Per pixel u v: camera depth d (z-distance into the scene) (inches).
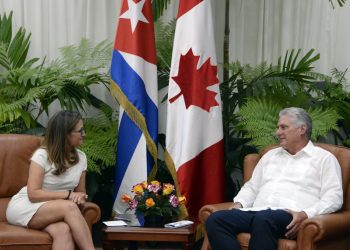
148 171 165.0
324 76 181.5
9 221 136.2
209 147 163.0
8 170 146.0
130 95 163.5
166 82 184.4
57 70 173.8
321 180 136.3
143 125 163.8
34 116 191.8
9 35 185.3
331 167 134.7
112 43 185.2
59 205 129.7
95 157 165.6
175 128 163.9
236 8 197.8
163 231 134.6
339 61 192.4
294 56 195.8
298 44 195.3
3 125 168.7
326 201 130.3
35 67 185.5
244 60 199.0
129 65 164.4
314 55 193.5
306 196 135.9
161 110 195.3
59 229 127.2
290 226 125.5
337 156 140.7
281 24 196.2
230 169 181.5
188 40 162.9
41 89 165.9
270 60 197.3
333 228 121.3
